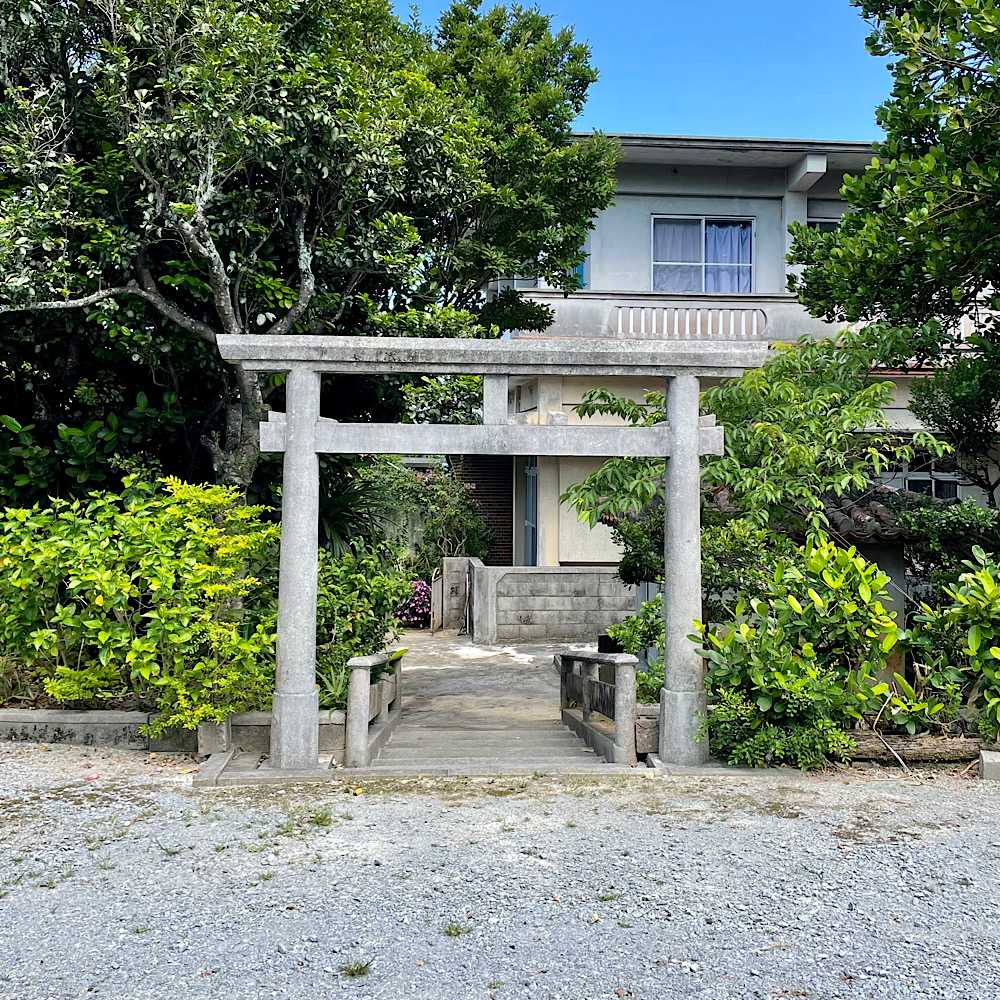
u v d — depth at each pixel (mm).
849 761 6207
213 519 6754
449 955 3564
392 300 9602
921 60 6812
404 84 9039
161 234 7535
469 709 9336
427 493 16094
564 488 14172
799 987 3326
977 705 6500
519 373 6242
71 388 8883
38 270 7133
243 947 3629
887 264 7723
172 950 3607
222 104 6746
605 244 15156
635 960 3527
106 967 3471
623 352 6137
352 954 3572
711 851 4688
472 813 5305
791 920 3879
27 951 3600
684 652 6254
